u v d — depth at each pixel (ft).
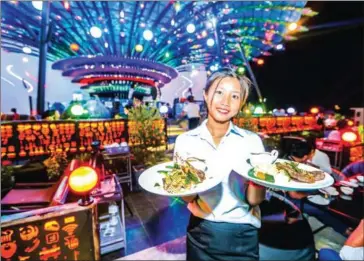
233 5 36.29
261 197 3.65
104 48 50.55
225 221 4.03
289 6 34.96
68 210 5.44
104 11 39.24
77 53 53.06
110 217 9.27
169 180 3.42
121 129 18.06
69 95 56.65
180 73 44.88
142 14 41.04
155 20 42.93
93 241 5.73
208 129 4.26
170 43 51.67
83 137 16.78
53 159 14.58
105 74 49.73
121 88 54.54
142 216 10.84
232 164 3.98
